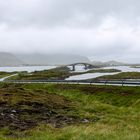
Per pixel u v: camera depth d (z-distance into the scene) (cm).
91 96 6147
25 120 2652
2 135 1978
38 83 9231
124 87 6359
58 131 2095
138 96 5222
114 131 1981
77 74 19450
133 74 15750
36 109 3241
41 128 2258
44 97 4412
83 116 3055
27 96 4247
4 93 4350
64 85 8169
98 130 1988
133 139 1631
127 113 3588
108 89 6444
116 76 15088
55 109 3438
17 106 3294
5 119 2616
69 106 3769
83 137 1722
